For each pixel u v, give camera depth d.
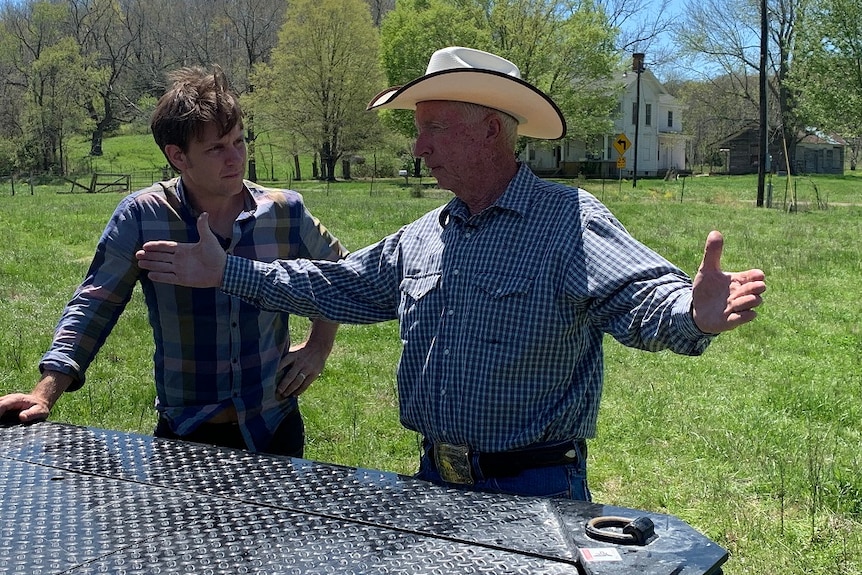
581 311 2.16
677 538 1.43
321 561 1.39
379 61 48.28
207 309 2.73
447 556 1.40
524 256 2.18
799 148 64.44
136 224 2.68
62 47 57.91
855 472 4.83
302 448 3.07
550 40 42.28
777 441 5.50
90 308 2.62
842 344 8.45
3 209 23.92
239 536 1.49
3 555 1.42
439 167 2.31
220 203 2.73
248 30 59.59
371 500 1.64
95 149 65.75
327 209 23.56
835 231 19.08
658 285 1.95
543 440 2.22
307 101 50.62
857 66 35.78
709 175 61.00
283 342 2.91
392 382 6.82
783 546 4.01
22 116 58.88
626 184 45.59
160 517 1.57
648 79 58.47
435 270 2.32
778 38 50.44
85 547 1.45
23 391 6.55
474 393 2.20
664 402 6.29
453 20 42.41
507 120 2.31
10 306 9.85
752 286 1.69
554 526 1.50
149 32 68.06
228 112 2.53
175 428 2.78
